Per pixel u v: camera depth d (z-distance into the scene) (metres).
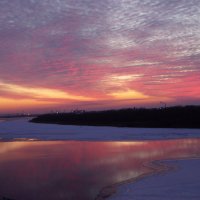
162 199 9.19
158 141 28.05
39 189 11.47
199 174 12.41
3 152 21.66
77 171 14.41
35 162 17.17
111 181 12.27
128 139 30.45
